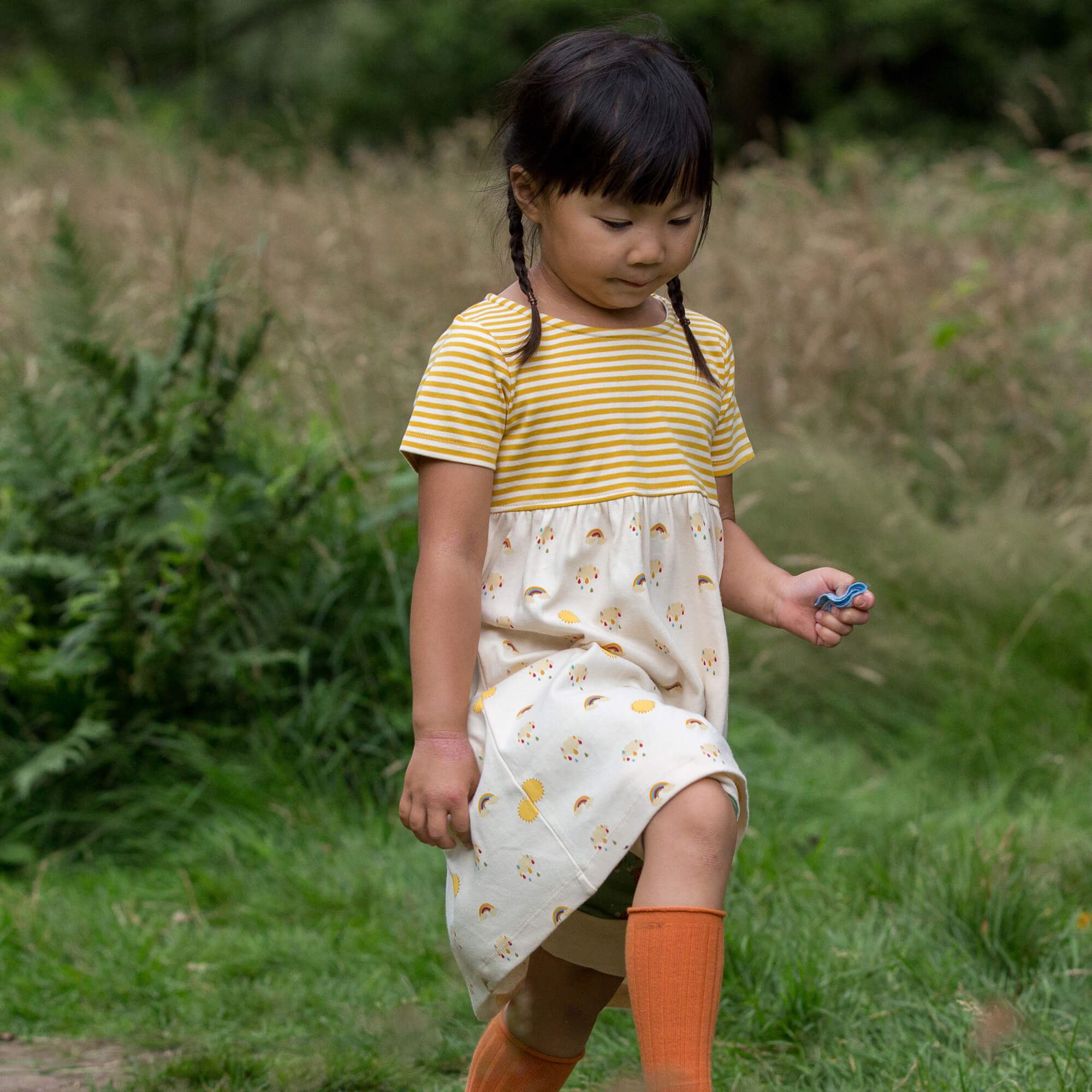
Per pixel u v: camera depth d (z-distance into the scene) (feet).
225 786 18.35
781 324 29.12
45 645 18.94
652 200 8.85
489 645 9.29
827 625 9.73
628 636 9.09
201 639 18.99
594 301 9.38
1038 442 26.84
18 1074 12.53
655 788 8.27
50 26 93.97
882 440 27.32
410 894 16.03
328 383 23.36
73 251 21.89
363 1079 12.05
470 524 9.12
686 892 8.09
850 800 18.75
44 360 21.75
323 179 37.32
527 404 9.23
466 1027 13.11
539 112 9.09
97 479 19.42
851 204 34.50
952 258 31.78
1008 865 14.75
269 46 103.65
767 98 94.22
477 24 92.79
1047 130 84.17
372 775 19.17
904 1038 12.24
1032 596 22.38
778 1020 12.54
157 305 26.22
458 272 30.99
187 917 16.14
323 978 14.30
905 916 14.61
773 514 23.20
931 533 23.48
